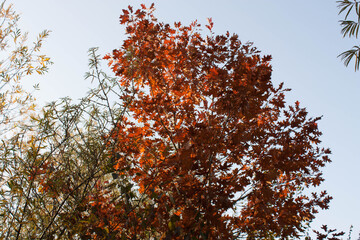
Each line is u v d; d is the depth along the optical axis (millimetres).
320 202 5242
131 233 3977
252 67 4137
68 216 3340
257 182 4375
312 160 5219
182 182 4125
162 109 4582
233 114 4238
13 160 3303
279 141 4637
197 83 4828
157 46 4984
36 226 3199
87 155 3564
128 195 3893
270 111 4926
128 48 4590
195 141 4094
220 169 4086
